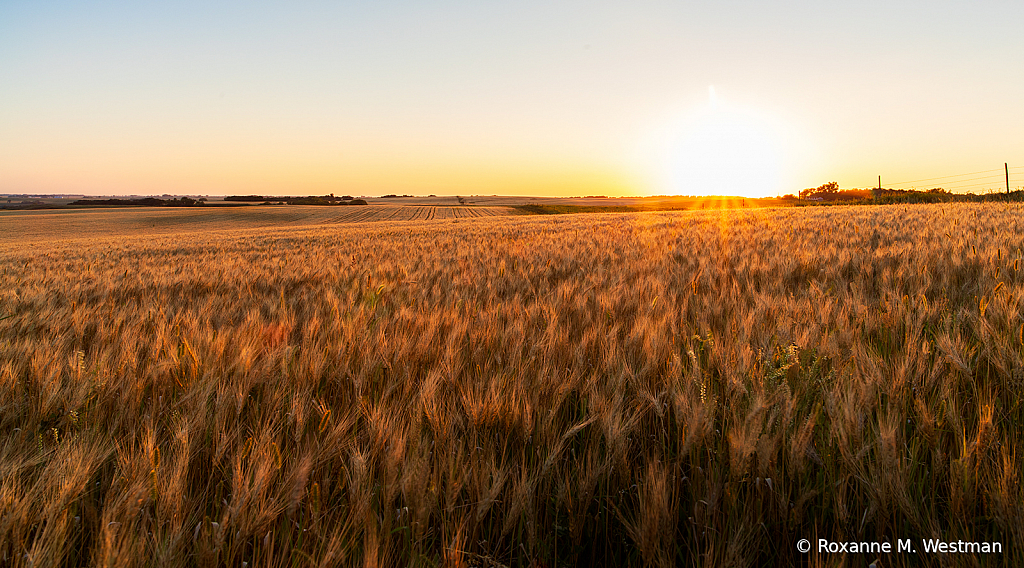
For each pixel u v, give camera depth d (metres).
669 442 2.04
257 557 1.50
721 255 6.58
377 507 1.75
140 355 3.07
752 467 1.72
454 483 1.57
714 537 1.54
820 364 2.21
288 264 9.34
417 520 1.49
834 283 4.40
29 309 5.23
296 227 45.12
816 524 1.56
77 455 1.65
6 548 1.42
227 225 64.62
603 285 5.12
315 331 3.32
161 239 31.28
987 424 1.59
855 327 2.86
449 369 2.44
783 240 8.41
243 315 4.64
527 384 2.25
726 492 1.61
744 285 4.64
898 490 1.49
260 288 6.48
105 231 58.19
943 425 1.87
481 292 5.11
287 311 4.41
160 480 1.61
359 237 21.02
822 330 2.85
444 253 10.33
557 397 2.15
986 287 3.68
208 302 4.99
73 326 3.96
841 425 1.67
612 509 1.73
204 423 2.01
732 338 2.71
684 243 8.84
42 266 12.48
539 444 1.94
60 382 2.35
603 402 2.04
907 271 4.50
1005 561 1.37
